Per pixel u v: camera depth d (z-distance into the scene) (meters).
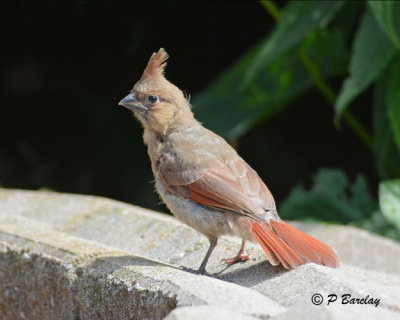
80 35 14.51
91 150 14.95
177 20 14.06
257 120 12.75
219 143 7.21
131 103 7.61
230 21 14.12
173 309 5.29
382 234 10.80
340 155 14.58
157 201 14.10
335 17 12.60
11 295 7.12
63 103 15.31
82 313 6.37
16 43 14.80
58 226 8.70
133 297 5.78
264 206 6.59
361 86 10.17
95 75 15.05
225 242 7.29
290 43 10.85
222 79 12.52
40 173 14.96
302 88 12.42
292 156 14.66
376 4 9.28
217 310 4.88
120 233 8.10
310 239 6.29
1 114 15.47
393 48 10.12
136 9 13.80
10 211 9.24
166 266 6.18
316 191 11.46
